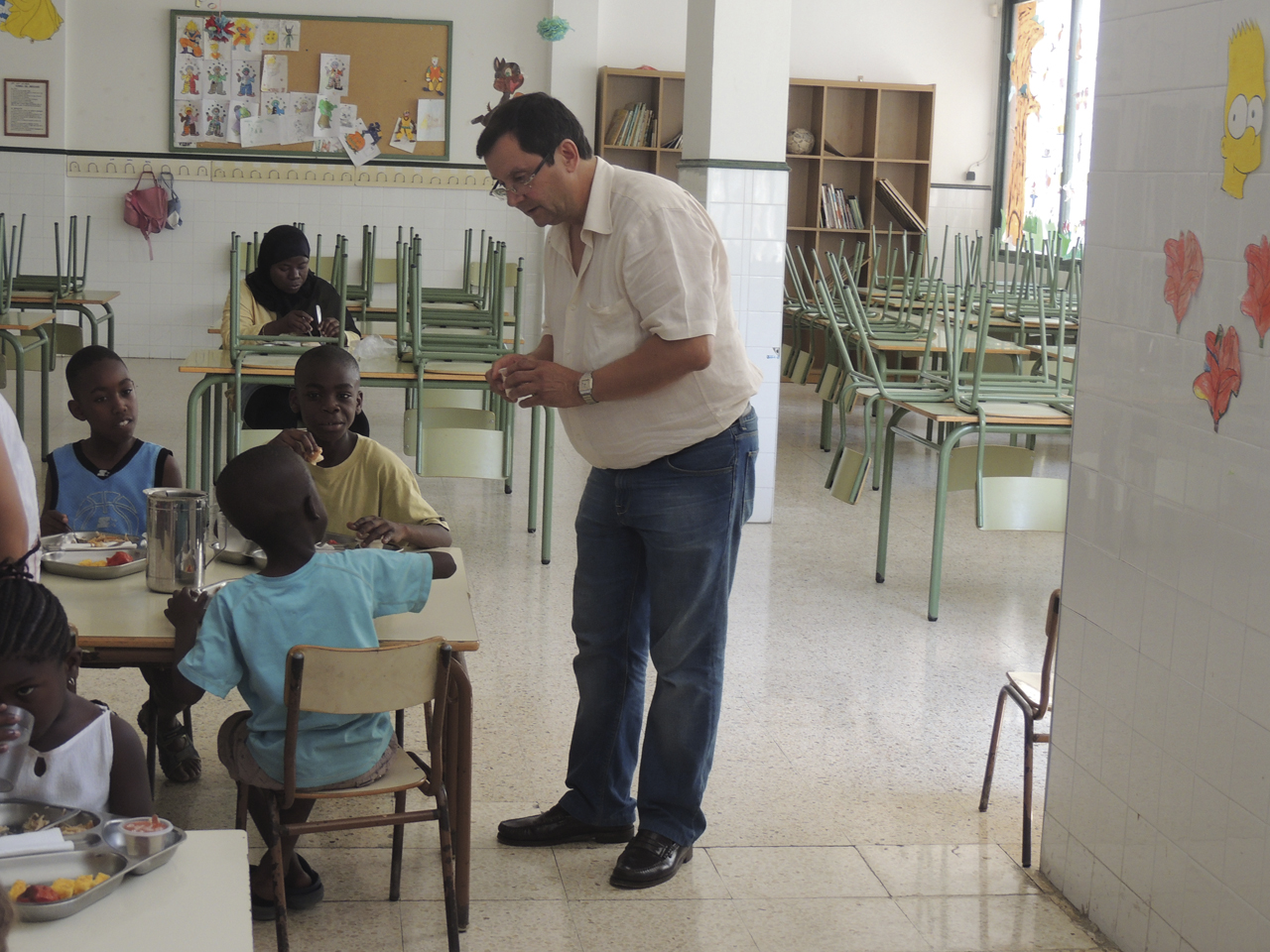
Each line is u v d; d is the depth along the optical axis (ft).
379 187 28.45
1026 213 29.35
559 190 6.64
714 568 7.18
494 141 6.59
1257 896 5.65
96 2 27.07
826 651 11.95
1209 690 5.99
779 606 13.28
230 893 3.76
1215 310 5.91
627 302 6.75
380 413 24.00
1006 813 8.64
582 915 7.05
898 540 16.17
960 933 7.04
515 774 8.87
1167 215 6.32
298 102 27.89
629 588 7.61
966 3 29.99
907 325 19.22
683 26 28.81
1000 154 30.30
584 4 28.07
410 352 14.44
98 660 5.89
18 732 4.34
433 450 13.62
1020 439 23.03
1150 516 6.49
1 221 18.33
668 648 7.30
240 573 6.73
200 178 27.89
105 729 4.78
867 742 9.81
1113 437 6.84
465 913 6.79
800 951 6.79
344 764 6.15
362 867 7.42
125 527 8.59
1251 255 5.64
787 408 26.07
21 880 3.71
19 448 4.91
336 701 5.78
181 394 24.18
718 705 7.46
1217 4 5.88
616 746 7.82
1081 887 7.25
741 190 16.10
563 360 7.14
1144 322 6.54
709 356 6.67
